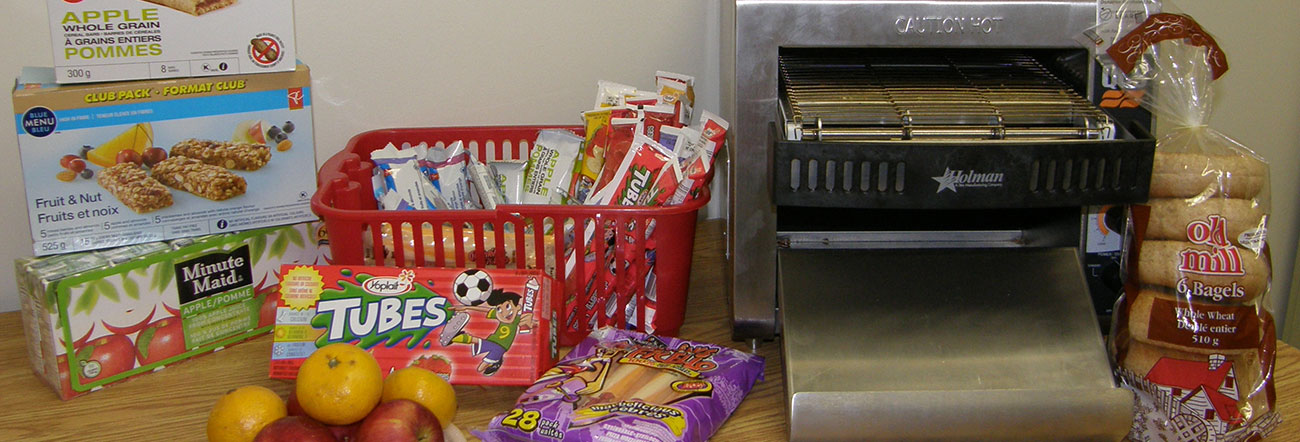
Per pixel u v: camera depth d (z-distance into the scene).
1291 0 1.39
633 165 0.98
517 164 1.11
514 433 0.79
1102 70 0.85
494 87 1.26
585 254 0.98
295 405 0.76
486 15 1.22
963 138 0.80
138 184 0.94
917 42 0.85
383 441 0.68
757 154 0.88
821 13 0.84
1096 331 0.84
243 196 0.99
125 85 0.91
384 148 1.12
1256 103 1.44
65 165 0.90
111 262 0.90
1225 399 0.79
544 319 0.90
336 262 0.95
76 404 0.89
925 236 1.01
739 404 0.89
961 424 0.79
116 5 0.89
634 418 0.79
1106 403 0.79
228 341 1.01
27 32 1.07
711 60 1.33
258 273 1.02
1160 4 0.85
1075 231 0.91
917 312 0.86
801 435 0.80
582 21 1.25
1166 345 0.79
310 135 1.01
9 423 0.86
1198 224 0.79
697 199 0.96
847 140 0.80
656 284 0.97
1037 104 0.84
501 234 0.93
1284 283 1.58
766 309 0.94
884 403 0.79
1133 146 0.76
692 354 0.92
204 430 0.85
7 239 1.13
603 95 1.12
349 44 1.18
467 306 0.90
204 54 0.93
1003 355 0.82
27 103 0.87
